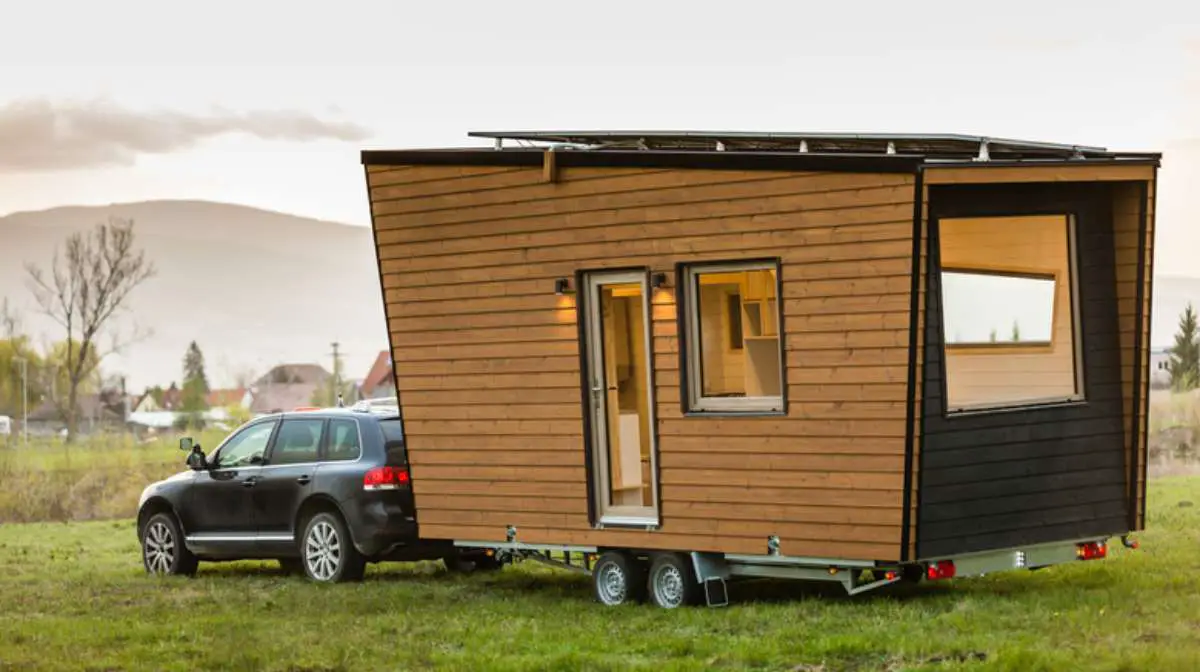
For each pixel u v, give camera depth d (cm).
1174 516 1858
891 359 1184
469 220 1459
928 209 1170
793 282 1237
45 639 1298
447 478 1502
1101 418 1310
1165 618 1108
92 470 3472
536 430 1428
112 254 7819
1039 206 1262
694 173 1296
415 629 1275
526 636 1208
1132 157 1302
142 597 1580
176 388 13662
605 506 1395
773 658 1049
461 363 1480
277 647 1192
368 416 1639
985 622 1125
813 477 1238
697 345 1317
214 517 1739
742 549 1284
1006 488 1248
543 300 1412
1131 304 1311
